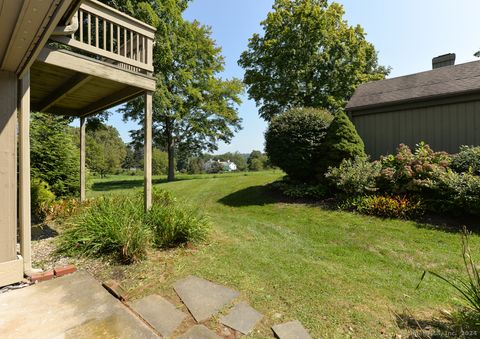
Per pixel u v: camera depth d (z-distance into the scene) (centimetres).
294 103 1552
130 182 1535
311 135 678
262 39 1579
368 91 848
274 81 1544
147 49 380
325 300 222
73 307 197
